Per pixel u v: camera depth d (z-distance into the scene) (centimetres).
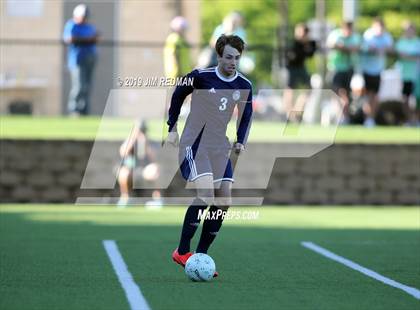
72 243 4934
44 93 8306
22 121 7931
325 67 8181
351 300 3234
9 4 9662
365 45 8231
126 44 7806
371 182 7562
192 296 3275
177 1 9981
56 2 9750
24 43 7925
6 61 8231
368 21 16838
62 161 7250
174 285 3525
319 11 13950
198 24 10031
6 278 3694
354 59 8188
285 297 3281
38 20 9725
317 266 4147
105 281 3625
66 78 8281
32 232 5416
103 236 5259
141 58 7875
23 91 8306
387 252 4712
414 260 4400
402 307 3109
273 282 3634
